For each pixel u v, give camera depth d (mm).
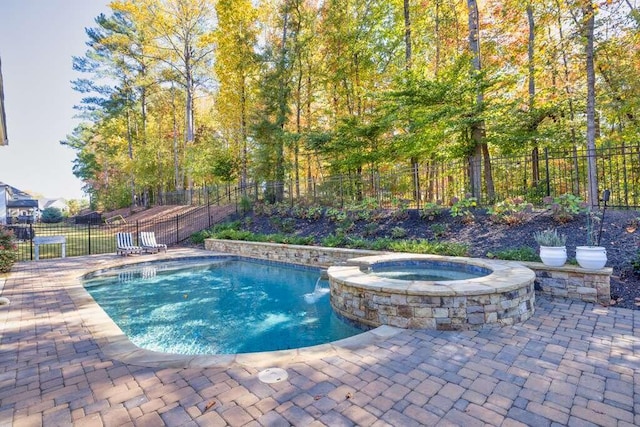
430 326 3967
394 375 2799
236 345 4344
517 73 10430
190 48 19516
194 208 18672
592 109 8281
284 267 9648
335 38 14352
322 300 6387
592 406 2307
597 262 4672
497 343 3475
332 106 16531
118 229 19750
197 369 2949
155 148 23359
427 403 2369
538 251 6156
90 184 37719
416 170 10727
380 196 11109
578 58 9828
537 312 4426
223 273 9055
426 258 6363
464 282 4289
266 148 14633
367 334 3805
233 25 14945
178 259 10609
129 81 22500
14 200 35250
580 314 4289
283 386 2629
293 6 14203
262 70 14938
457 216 8555
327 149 13312
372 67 14633
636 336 3529
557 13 9234
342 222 10562
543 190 9305
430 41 14859
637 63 9812
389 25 14359
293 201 13945
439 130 10141
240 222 13812
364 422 2148
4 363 3113
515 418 2182
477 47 10070
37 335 3846
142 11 17719
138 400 2451
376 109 11688
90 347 3490
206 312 5746
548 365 2938
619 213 6812
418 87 9773
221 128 21656
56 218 36438
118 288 7516
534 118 9891
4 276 7613
